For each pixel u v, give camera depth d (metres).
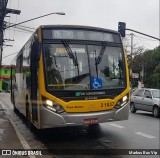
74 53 10.31
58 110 9.82
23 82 14.34
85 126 13.77
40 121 10.02
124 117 10.72
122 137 11.55
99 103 10.21
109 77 10.60
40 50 10.14
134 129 13.66
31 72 11.31
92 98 10.15
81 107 9.99
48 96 9.86
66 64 10.17
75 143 10.42
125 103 10.76
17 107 17.67
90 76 10.30
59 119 9.80
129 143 10.45
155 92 20.53
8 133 11.68
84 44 10.49
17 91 17.34
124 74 10.91
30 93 11.81
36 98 10.84
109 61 10.75
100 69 10.51
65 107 9.85
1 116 17.41
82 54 10.39
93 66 10.43
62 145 10.11
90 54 10.50
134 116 19.64
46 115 9.83
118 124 15.22
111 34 11.02
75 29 10.51
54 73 10.03
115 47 10.99
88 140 10.92
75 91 10.01
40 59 10.12
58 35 10.34
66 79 10.05
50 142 10.62
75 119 9.88
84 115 9.96
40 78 10.02
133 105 22.11
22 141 10.22
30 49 11.84
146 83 64.75
